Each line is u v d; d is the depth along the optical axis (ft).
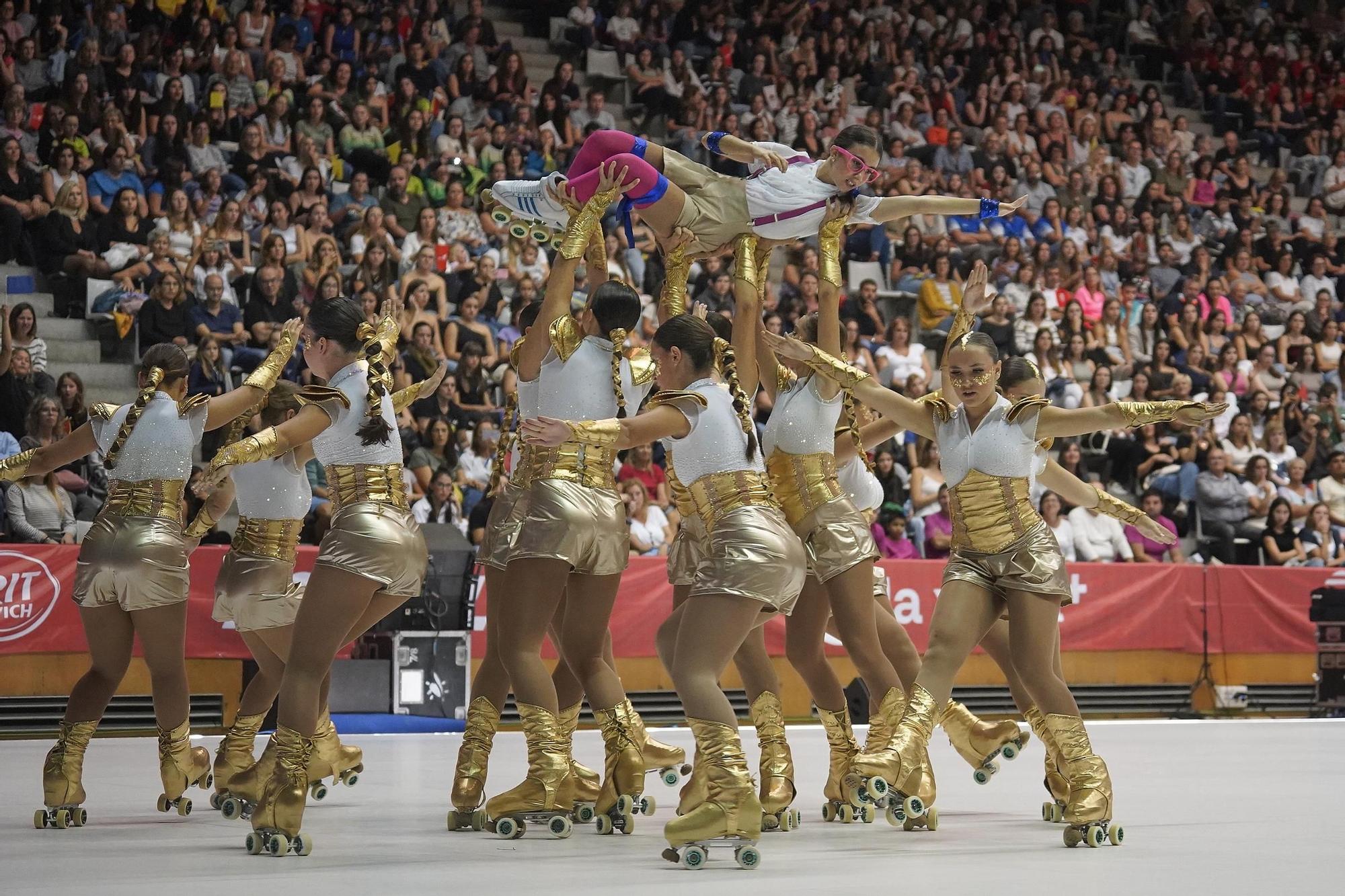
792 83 85.56
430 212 68.90
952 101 88.38
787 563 22.29
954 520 24.95
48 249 62.13
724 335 27.20
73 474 53.36
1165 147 93.20
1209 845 23.62
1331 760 40.22
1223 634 61.11
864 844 23.82
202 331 58.70
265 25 73.10
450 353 64.39
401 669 48.73
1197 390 78.13
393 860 21.76
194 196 65.72
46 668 46.39
